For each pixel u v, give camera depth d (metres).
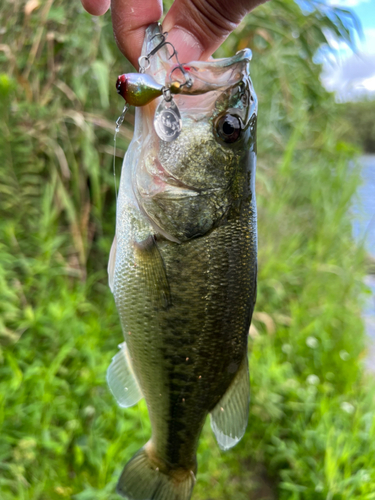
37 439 0.40
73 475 0.42
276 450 0.47
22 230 0.52
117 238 0.23
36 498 0.38
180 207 0.22
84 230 0.55
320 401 0.52
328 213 0.70
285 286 0.69
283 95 0.66
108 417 0.44
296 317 0.62
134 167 0.22
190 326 0.23
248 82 0.22
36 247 0.52
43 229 0.49
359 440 0.45
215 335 0.23
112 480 0.38
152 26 0.21
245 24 0.56
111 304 0.55
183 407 0.24
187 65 0.21
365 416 0.47
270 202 0.63
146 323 0.23
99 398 0.44
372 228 0.76
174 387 0.24
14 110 0.52
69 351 0.46
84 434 0.44
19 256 0.50
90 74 0.53
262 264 0.64
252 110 0.23
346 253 0.76
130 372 0.25
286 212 0.71
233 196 0.22
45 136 0.53
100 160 0.59
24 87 0.51
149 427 0.43
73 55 0.54
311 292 0.66
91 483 0.40
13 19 0.52
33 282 0.51
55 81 0.55
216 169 0.22
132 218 0.23
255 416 0.50
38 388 0.42
